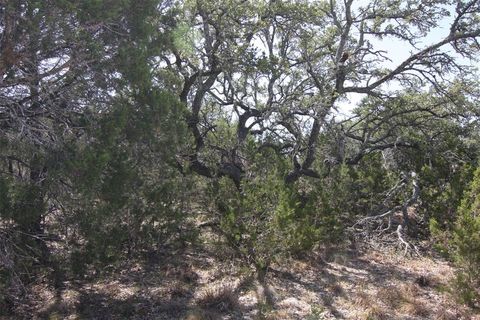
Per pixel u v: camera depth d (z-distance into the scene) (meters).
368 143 16.56
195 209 11.76
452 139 16.30
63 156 7.98
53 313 8.73
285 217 10.31
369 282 10.58
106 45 8.82
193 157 13.33
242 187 11.41
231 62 13.48
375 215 14.96
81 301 9.34
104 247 9.09
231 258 11.27
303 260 11.88
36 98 8.13
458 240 9.40
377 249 13.37
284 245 10.58
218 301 9.24
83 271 9.07
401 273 11.32
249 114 14.93
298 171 15.26
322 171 15.09
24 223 8.00
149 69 9.17
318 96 13.98
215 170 13.30
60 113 8.25
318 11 16.03
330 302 9.38
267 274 10.84
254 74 14.07
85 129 8.39
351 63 15.57
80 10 7.85
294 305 9.20
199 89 13.67
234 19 13.91
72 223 8.68
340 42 15.94
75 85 8.36
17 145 7.66
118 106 8.73
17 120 7.55
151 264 11.40
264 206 10.84
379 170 15.75
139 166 9.89
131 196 9.85
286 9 14.52
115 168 8.75
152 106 9.41
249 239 10.53
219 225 11.19
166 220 10.58
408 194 15.16
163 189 10.22
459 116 16.67
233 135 14.87
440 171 15.34
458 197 13.68
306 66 15.41
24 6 7.42
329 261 12.14
